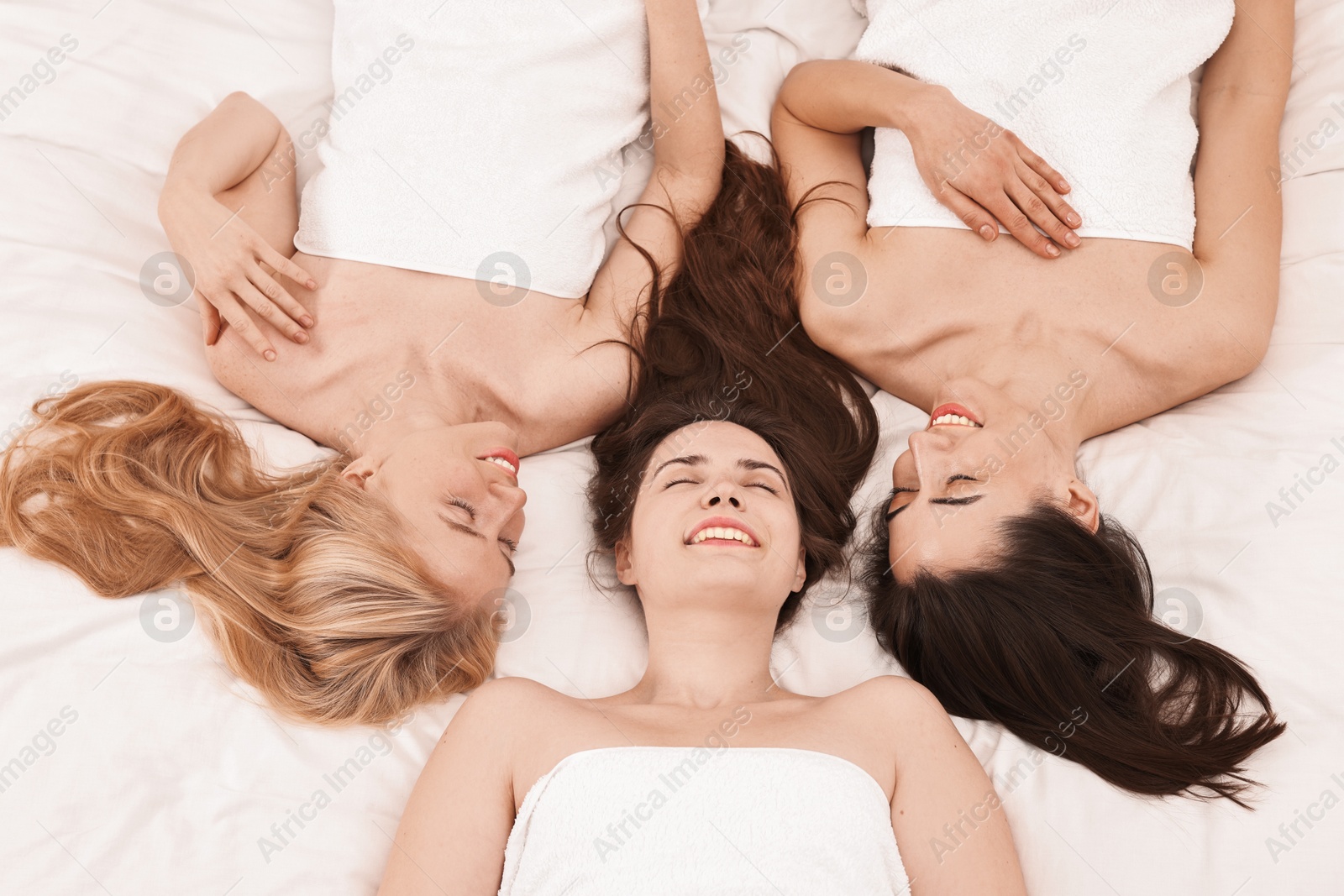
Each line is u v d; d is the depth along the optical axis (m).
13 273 1.63
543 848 1.20
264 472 1.60
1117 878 1.34
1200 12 1.73
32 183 1.70
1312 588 1.47
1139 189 1.65
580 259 1.71
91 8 1.84
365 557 1.42
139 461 1.52
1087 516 1.54
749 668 1.42
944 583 1.48
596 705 1.35
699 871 1.15
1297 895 1.31
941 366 1.72
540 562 1.63
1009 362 1.64
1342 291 1.70
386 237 1.63
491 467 1.51
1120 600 1.49
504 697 1.31
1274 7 1.77
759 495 1.46
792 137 1.87
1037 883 1.35
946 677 1.50
